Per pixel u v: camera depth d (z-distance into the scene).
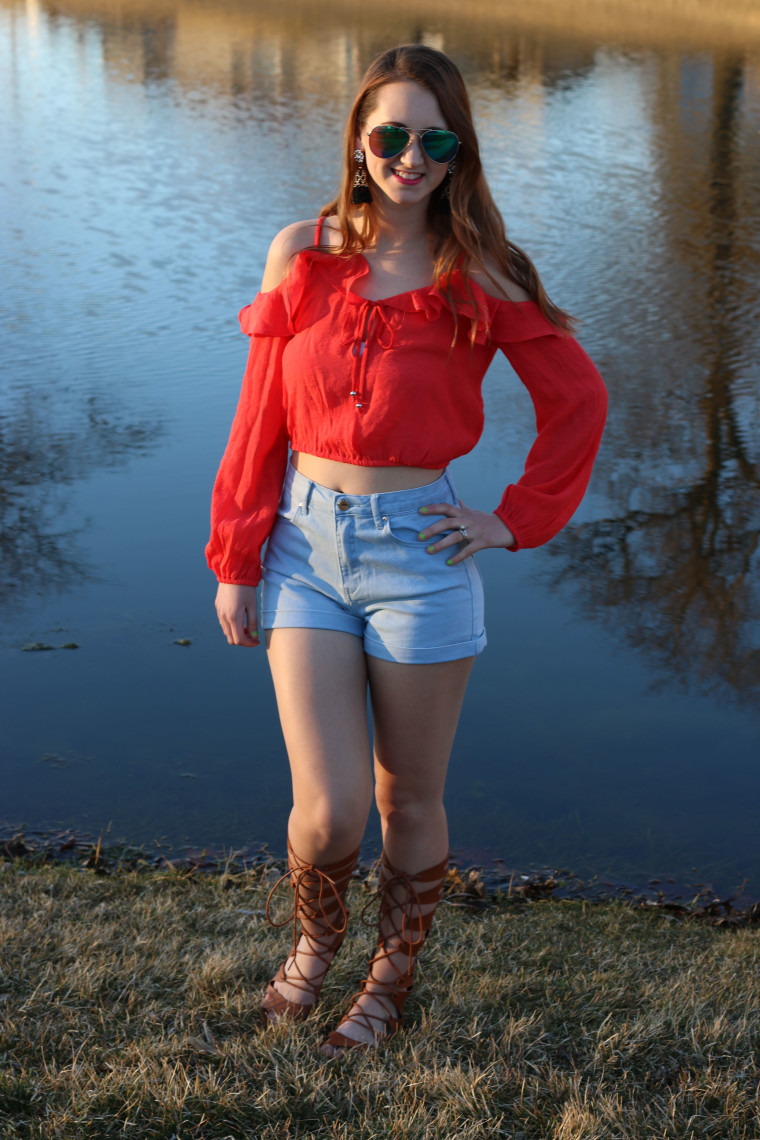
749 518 8.29
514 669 6.21
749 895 4.36
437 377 2.33
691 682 6.05
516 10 48.88
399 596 2.38
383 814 2.57
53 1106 2.25
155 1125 2.22
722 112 27.67
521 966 3.11
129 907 3.53
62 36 41.12
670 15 46.19
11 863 4.13
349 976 2.82
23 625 6.25
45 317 11.88
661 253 15.66
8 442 8.77
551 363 2.45
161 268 13.88
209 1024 2.60
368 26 43.94
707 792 5.06
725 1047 2.58
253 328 2.44
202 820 4.65
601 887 4.38
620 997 2.82
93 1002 2.67
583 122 26.19
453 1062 2.48
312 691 2.40
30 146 21.80
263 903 3.65
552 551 7.78
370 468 2.37
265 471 2.54
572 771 5.21
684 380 10.97
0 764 4.99
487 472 8.59
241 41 40.09
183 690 5.66
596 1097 2.36
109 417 9.36
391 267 2.36
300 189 18.44
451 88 2.27
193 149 21.83
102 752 5.11
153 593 6.67
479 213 2.36
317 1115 2.28
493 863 4.52
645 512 8.40
